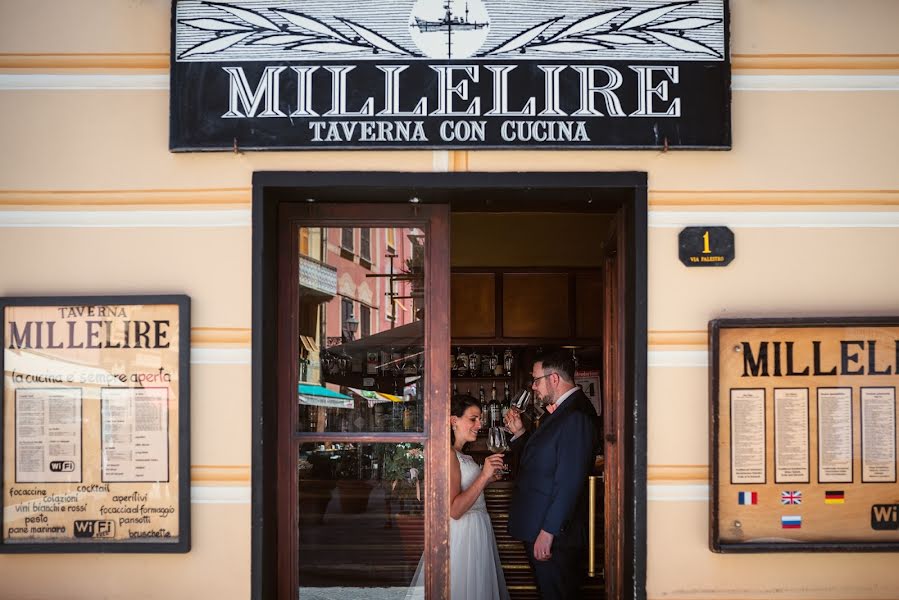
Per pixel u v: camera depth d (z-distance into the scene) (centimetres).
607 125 318
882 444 317
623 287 346
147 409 319
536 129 318
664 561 320
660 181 324
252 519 317
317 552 340
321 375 343
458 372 611
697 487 321
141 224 324
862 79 326
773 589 321
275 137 318
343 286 344
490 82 318
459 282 596
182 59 320
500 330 593
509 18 319
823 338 318
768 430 317
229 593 319
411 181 322
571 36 318
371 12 319
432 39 319
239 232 323
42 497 318
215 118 319
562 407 425
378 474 343
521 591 543
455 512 407
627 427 336
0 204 325
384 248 346
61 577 320
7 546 316
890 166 325
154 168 325
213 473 320
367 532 342
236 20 320
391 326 344
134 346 319
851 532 317
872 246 324
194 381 321
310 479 342
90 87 326
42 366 319
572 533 423
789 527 317
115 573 320
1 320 319
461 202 346
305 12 319
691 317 322
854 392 317
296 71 319
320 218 345
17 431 318
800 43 326
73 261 325
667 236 324
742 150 325
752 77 326
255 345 321
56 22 327
